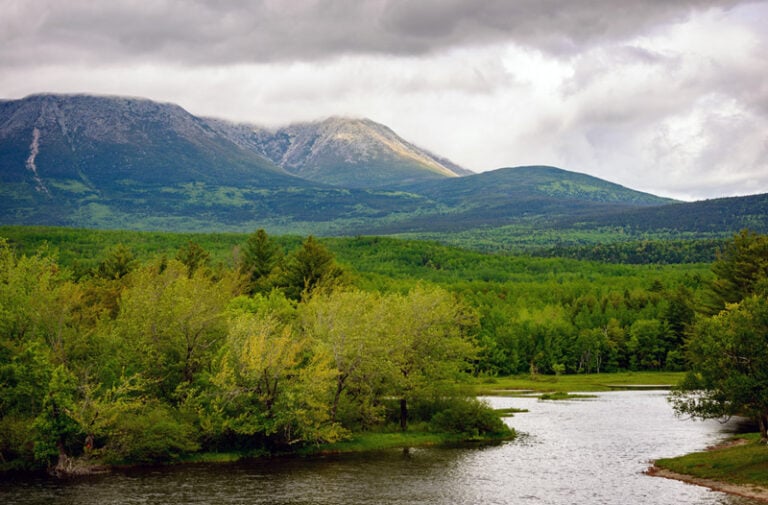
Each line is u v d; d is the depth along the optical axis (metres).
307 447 67.25
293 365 66.25
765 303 55.31
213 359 66.38
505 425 78.06
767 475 52.78
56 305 62.31
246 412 64.56
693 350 59.03
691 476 56.53
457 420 74.62
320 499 49.88
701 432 79.31
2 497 49.84
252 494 51.22
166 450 61.09
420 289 80.62
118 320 68.06
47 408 56.16
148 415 61.16
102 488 52.56
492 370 161.62
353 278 165.62
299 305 89.50
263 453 65.31
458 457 64.88
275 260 153.00
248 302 103.50
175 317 67.25
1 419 59.12
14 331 61.25
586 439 74.62
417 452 67.19
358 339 71.12
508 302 199.38
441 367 74.75
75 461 57.91
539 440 74.19
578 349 170.62
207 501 49.25
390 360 72.62
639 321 172.88
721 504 47.78
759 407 53.75
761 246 103.62
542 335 170.38
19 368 57.56
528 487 53.50
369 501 49.44
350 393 75.38
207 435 64.44
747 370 54.56
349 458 64.44
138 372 65.69
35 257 69.69
